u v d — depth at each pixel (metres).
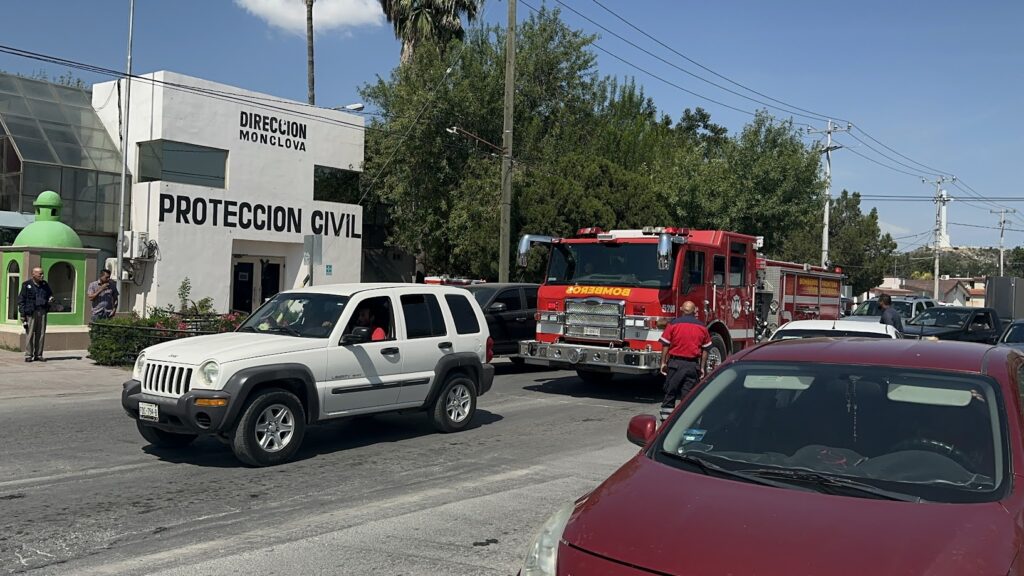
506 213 21.77
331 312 9.26
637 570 3.01
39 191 23.61
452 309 10.63
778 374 4.47
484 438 10.21
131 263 24.30
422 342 9.98
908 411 3.99
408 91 29.69
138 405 8.28
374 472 8.19
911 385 4.16
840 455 3.84
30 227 19.75
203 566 5.30
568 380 16.81
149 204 24.52
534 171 28.70
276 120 27.81
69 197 24.22
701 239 14.88
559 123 32.44
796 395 4.29
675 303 13.53
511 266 26.52
